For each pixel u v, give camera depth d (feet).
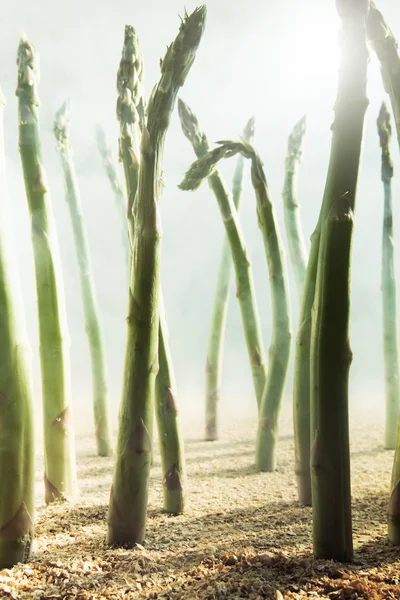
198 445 12.89
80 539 6.54
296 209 12.07
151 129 5.78
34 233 7.89
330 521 5.49
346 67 5.28
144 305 5.92
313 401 5.50
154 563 5.66
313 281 7.51
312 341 5.50
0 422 5.56
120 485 6.17
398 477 6.01
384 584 4.89
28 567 5.59
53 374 8.20
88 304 11.94
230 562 5.56
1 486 5.57
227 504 8.19
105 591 5.03
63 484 8.33
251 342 10.98
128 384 6.06
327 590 4.85
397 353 11.98
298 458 8.09
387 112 11.69
